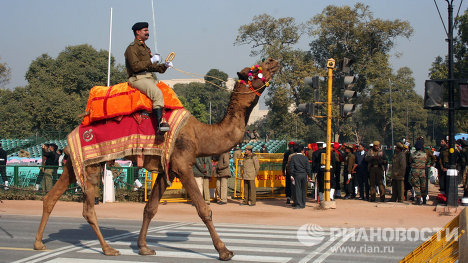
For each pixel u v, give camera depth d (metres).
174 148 7.41
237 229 11.65
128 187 18.98
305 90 43.53
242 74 7.79
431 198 18.38
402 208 15.37
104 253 7.95
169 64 7.71
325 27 42.25
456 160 16.66
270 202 18.14
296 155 16.27
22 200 17.95
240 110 7.71
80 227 11.61
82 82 61.75
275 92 43.12
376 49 44.22
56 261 7.43
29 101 52.28
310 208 15.99
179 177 7.52
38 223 12.38
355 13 42.91
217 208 16.12
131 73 7.75
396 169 17.14
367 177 18.17
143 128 7.57
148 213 7.91
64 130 49.56
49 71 62.91
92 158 7.75
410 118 81.31
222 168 17.36
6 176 19.36
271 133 75.75
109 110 7.63
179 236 10.20
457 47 46.72
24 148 39.34
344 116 15.17
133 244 8.98
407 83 85.06
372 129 83.12
